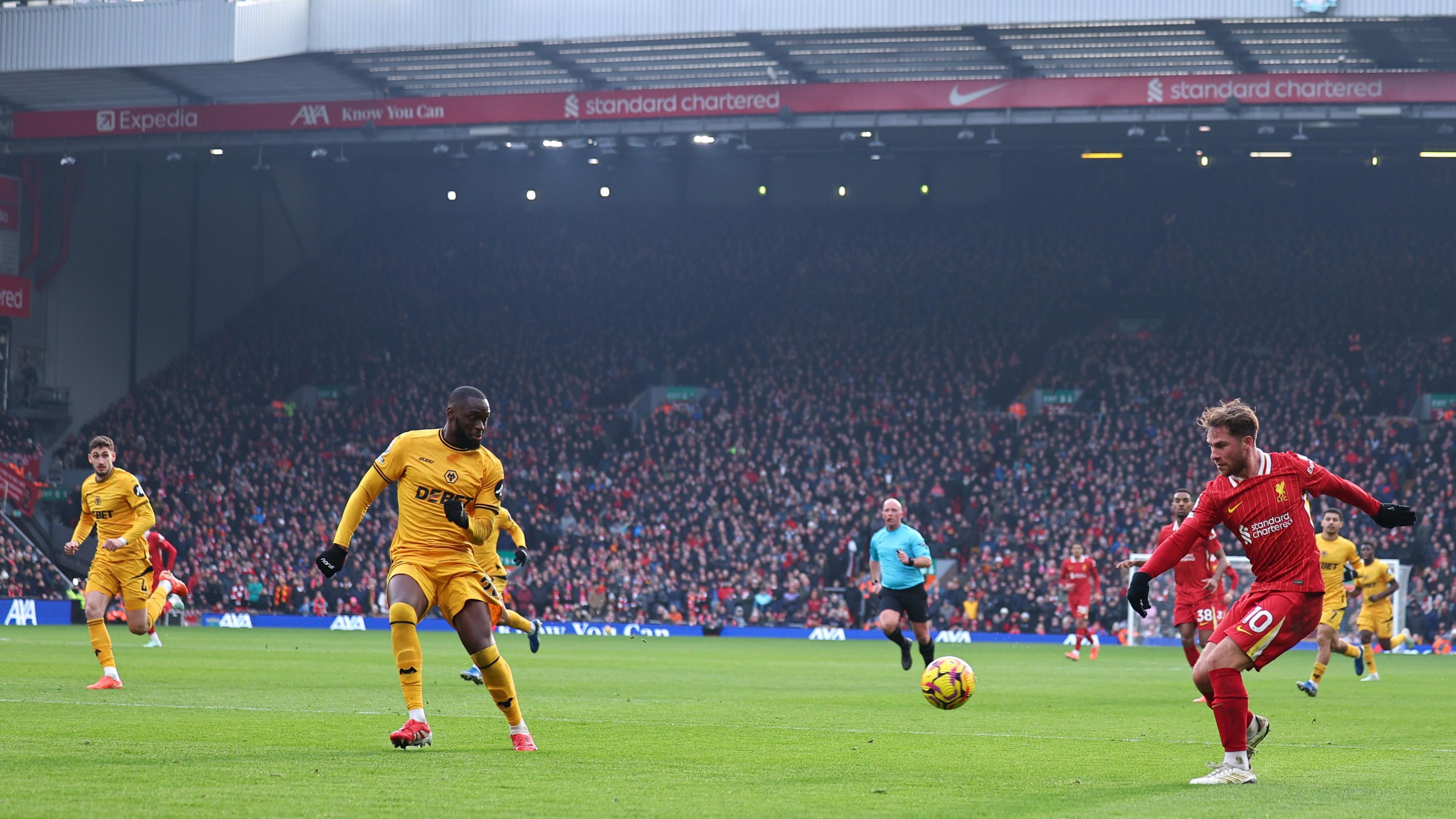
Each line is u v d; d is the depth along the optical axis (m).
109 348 51.44
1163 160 53.84
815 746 9.84
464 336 55.59
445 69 42.28
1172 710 13.83
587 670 20.97
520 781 7.62
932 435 47.53
